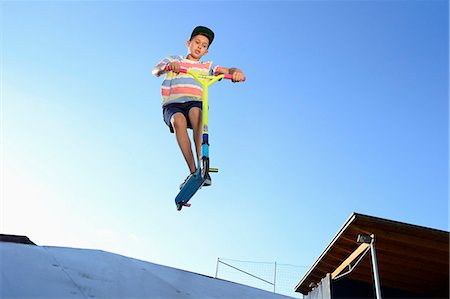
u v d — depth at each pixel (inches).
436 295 347.3
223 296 79.0
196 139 117.8
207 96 111.6
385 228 260.2
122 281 69.7
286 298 94.3
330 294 330.3
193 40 129.0
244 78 119.3
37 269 64.2
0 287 53.7
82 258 77.9
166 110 122.2
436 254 282.5
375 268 252.5
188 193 115.3
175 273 88.4
